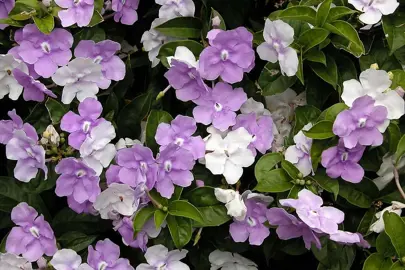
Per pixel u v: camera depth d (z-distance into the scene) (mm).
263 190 891
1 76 918
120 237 951
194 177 924
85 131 899
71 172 898
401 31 921
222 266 940
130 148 891
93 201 899
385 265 875
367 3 914
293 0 964
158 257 911
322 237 909
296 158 903
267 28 904
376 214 897
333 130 869
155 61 959
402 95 897
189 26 956
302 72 900
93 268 902
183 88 921
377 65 916
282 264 969
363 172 888
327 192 923
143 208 900
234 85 938
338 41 915
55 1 917
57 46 918
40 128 928
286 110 950
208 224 900
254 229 910
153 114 915
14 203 925
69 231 926
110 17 966
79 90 918
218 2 956
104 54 928
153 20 993
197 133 938
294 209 889
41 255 910
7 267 907
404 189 912
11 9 922
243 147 910
